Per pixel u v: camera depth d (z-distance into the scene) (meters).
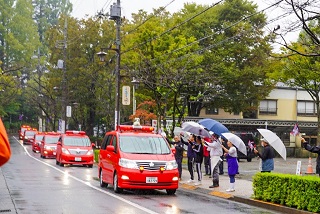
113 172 15.30
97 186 17.02
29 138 57.78
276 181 12.77
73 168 26.75
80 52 47.53
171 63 29.17
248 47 43.38
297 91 52.97
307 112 53.28
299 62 28.27
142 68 29.59
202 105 45.75
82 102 47.44
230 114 51.69
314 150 13.95
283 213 11.94
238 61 44.44
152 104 31.72
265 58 42.94
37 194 14.30
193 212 11.34
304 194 11.56
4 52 75.00
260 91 44.53
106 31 45.22
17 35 76.94
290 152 45.28
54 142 35.69
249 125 46.31
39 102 59.47
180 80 28.94
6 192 14.74
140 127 16.67
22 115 86.75
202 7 45.19
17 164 28.08
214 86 40.91
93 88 46.38
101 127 59.75
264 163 14.33
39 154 41.31
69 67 47.00
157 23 36.81
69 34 47.88
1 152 2.62
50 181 18.48
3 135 2.64
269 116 52.19
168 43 31.16
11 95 61.84
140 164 14.59
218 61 40.78
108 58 42.91
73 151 27.78
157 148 15.48
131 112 41.34
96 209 11.48
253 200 13.43
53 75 50.28
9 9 76.56
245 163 33.72
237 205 13.12
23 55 75.12
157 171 14.61
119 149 15.20
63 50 47.09
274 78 36.00
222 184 17.84
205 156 21.44
